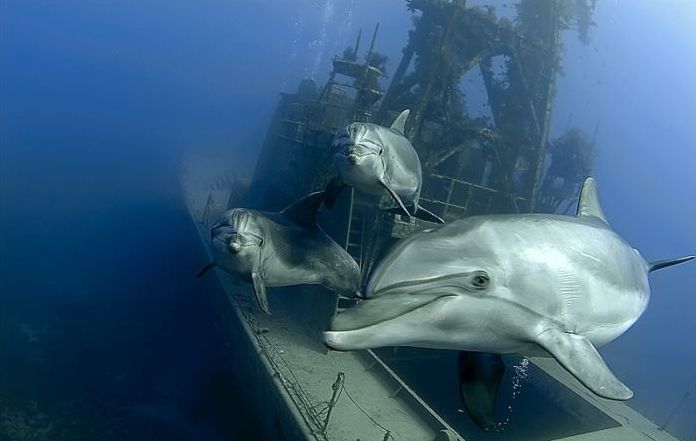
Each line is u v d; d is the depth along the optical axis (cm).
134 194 3428
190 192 2719
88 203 3091
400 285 260
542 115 1558
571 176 1878
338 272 843
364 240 1305
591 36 1673
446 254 273
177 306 1916
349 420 965
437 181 1551
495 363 342
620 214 8994
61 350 1538
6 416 1227
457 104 1577
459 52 1509
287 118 1847
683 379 2731
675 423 2105
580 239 325
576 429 1252
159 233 2689
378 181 583
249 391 1194
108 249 2391
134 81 16362
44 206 2916
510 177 1550
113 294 1952
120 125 8156
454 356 1493
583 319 303
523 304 278
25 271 2027
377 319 243
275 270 774
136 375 1477
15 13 17500
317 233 837
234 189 2256
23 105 8756
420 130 1463
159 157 5331
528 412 1373
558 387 1320
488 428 314
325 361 1159
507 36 1526
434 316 253
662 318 4347
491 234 291
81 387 1388
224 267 774
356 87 1438
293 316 1338
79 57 18188
